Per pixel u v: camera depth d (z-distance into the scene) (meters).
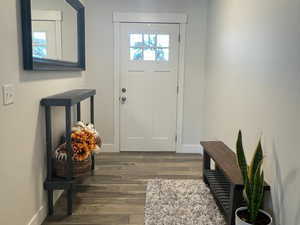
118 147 4.18
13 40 1.72
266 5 1.95
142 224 2.21
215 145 2.89
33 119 2.05
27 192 1.96
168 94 4.11
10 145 1.70
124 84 4.07
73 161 2.39
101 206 2.49
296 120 1.55
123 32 3.94
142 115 4.14
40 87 2.18
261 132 2.03
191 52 4.00
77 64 3.37
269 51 1.90
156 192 2.75
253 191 1.70
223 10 3.03
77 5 3.26
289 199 1.62
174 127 4.18
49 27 2.38
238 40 2.53
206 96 3.88
